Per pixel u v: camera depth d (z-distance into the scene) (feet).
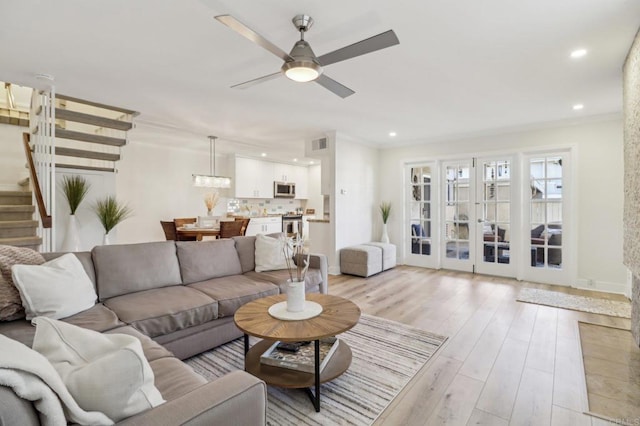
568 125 14.35
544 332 9.36
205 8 6.25
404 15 6.45
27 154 11.49
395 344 8.57
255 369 6.60
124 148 19.11
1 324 5.95
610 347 8.39
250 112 13.34
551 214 15.05
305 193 29.96
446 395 6.35
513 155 15.97
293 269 11.04
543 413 5.80
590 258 13.97
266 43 5.78
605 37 7.24
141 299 7.66
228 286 9.13
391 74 9.37
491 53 8.05
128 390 2.65
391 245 18.78
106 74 9.50
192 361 7.64
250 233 23.90
